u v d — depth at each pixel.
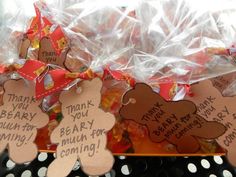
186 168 0.19
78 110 0.18
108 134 0.19
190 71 0.20
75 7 0.22
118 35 0.21
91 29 0.21
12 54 0.21
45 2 0.22
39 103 0.19
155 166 0.18
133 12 0.22
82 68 0.20
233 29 0.21
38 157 0.19
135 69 0.20
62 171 0.16
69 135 0.17
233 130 0.18
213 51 0.20
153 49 0.21
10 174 0.19
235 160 0.17
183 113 0.18
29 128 0.18
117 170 0.18
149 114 0.18
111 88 0.20
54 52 0.20
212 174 0.18
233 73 0.20
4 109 0.19
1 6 0.24
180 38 0.21
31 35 0.22
